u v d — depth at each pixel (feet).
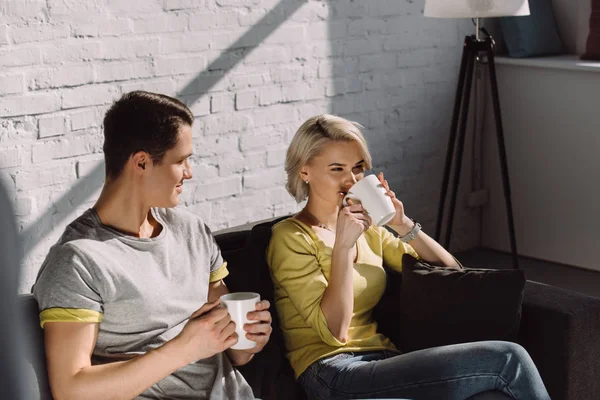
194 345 5.44
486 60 14.26
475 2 11.16
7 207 2.61
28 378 2.82
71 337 5.41
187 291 6.15
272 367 6.92
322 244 7.14
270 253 7.20
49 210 9.41
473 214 14.88
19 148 9.07
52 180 9.40
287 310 7.14
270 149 11.59
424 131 13.67
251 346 5.62
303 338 7.07
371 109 12.79
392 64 12.93
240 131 11.18
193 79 10.56
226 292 6.63
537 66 13.69
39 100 9.16
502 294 7.06
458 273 7.29
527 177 14.28
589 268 13.76
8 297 2.58
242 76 11.07
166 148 5.87
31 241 9.29
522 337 7.18
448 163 12.63
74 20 9.32
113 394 5.37
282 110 11.62
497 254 14.73
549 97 13.70
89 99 9.59
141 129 5.80
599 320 7.14
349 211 6.84
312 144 7.22
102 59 9.63
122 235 5.87
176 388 5.98
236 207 11.32
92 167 9.74
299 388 7.05
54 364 5.38
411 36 13.12
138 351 5.82
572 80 13.35
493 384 6.41
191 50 10.47
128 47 9.86
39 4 9.00
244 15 10.95
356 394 6.58
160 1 10.07
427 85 13.56
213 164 10.97
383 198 6.79
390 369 6.52
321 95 12.06
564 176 13.76
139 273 5.85
